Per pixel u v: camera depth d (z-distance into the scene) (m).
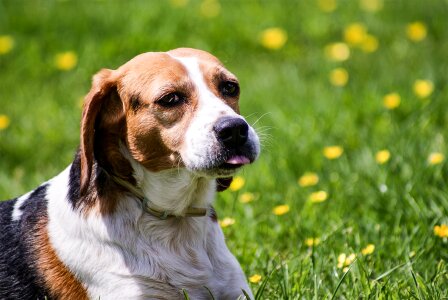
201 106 6.64
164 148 6.69
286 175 9.98
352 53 14.00
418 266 7.61
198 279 6.82
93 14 15.30
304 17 15.51
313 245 7.75
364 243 8.17
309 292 7.13
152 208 6.78
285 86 12.72
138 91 6.69
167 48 14.00
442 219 8.30
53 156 11.09
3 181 10.26
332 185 9.52
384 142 10.27
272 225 8.90
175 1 16.02
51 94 12.83
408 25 14.94
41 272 6.75
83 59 13.75
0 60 13.87
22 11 15.52
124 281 6.57
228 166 6.50
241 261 8.07
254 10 15.72
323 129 10.92
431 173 9.24
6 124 11.27
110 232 6.63
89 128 6.62
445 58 13.38
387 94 11.98
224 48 14.41
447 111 11.13
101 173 6.78
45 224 6.91
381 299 6.80
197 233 6.94
